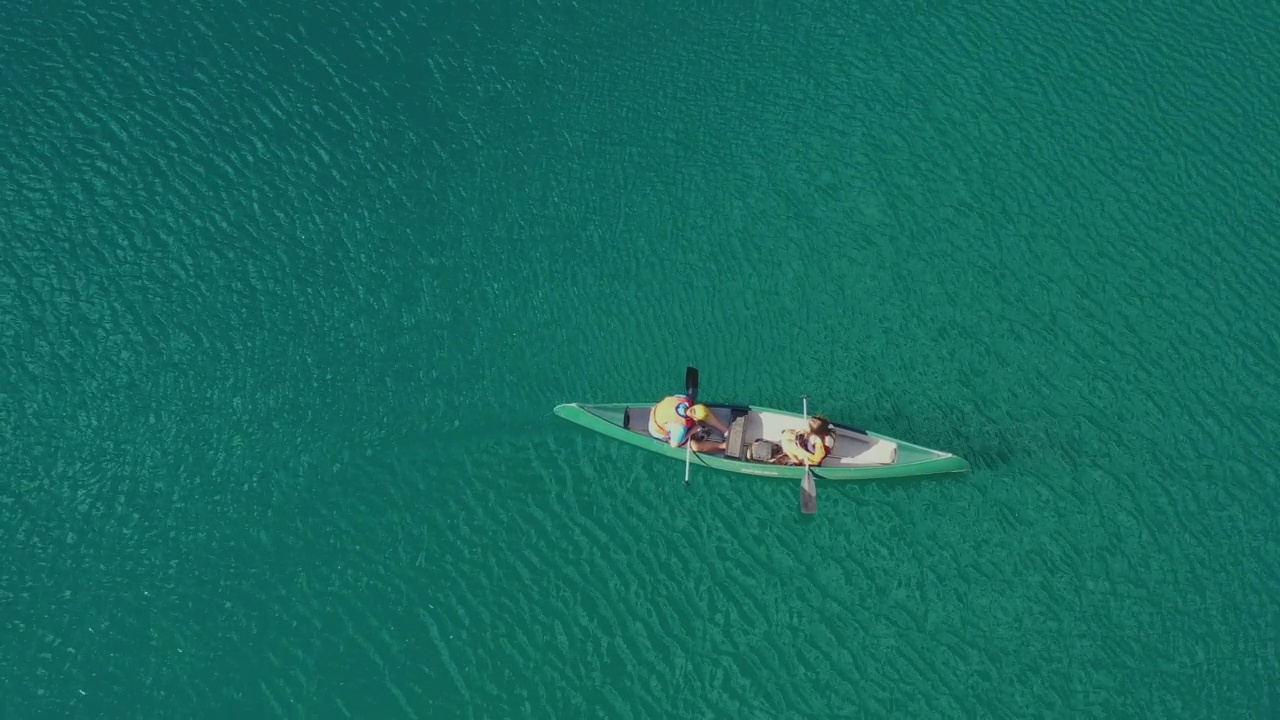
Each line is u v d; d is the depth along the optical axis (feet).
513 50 98.89
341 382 80.74
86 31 98.73
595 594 72.90
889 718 68.80
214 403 79.66
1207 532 74.84
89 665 69.31
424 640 70.85
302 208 89.10
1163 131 94.07
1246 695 69.21
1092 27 100.78
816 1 101.50
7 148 91.20
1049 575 73.31
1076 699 69.10
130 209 88.63
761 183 90.99
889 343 83.35
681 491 76.89
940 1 101.45
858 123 94.48
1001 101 95.86
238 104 94.68
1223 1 101.45
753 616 72.28
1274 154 92.79
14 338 82.12
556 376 81.51
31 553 73.26
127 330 82.84
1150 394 80.89
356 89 95.81
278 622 71.20
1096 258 87.45
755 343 83.25
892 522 75.61
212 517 75.15
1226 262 87.30
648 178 91.20
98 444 77.82
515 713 68.74
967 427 79.41
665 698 69.46
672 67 97.86
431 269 86.28
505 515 75.87
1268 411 80.23
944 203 90.22
